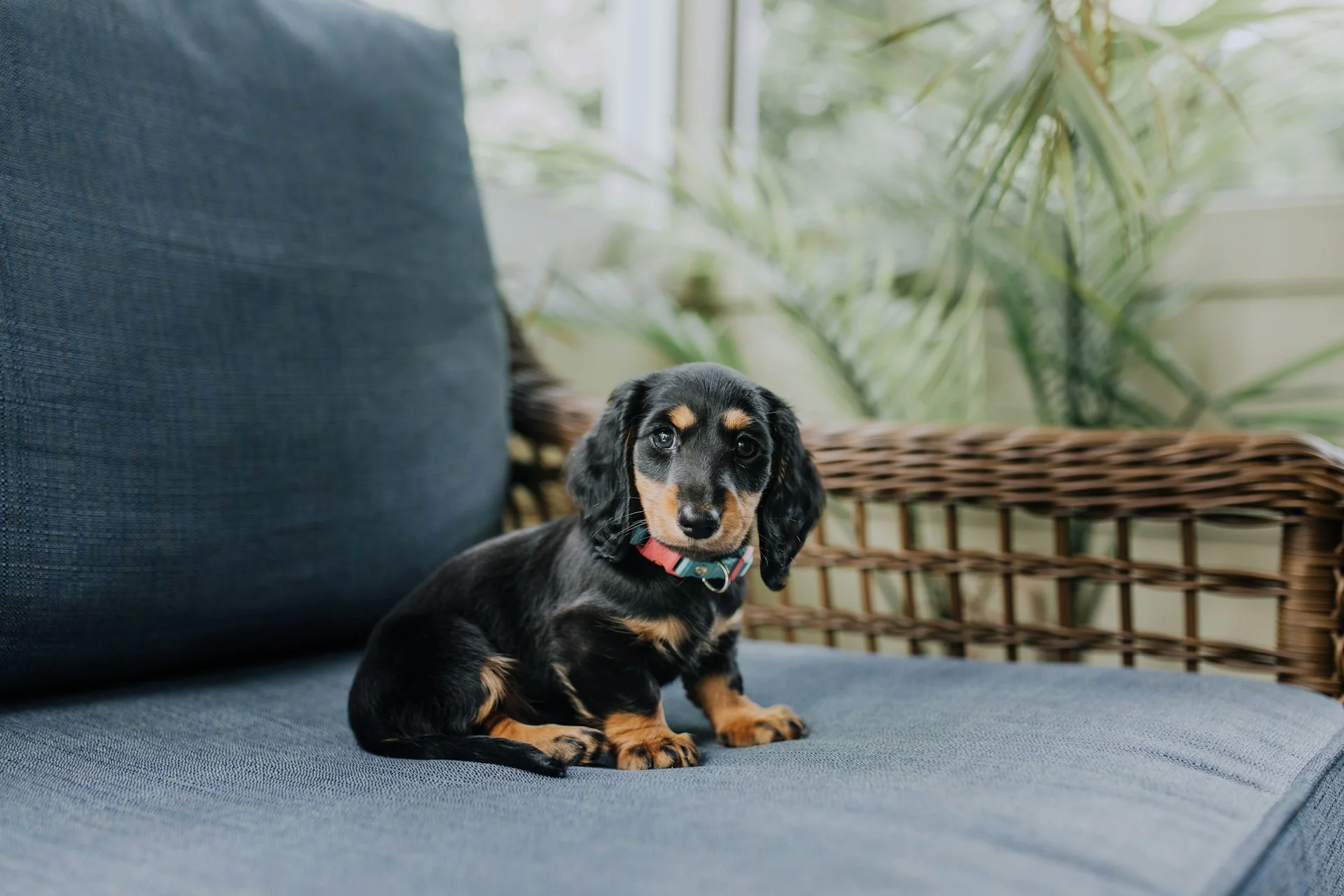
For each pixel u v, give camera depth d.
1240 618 2.46
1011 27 1.71
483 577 1.28
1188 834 0.87
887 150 2.67
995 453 1.53
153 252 1.37
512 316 2.06
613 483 1.20
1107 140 1.62
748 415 1.20
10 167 1.25
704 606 1.20
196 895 0.77
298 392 1.50
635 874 0.77
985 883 0.75
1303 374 2.41
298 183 1.55
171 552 1.36
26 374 1.24
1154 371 2.54
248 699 1.37
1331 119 2.46
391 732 1.14
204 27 1.48
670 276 2.98
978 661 1.55
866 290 2.64
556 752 1.11
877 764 1.04
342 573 1.54
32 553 1.24
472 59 2.69
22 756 1.12
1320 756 1.13
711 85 3.04
